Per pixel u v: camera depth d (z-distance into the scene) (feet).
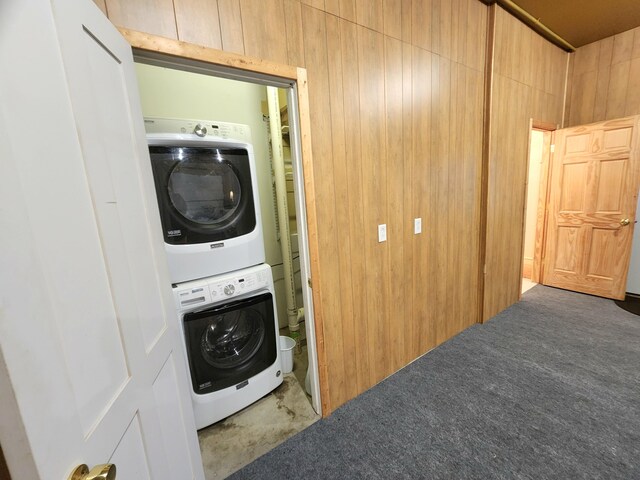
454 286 7.99
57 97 1.86
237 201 5.79
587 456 4.54
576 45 10.53
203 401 5.38
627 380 6.17
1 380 1.31
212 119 7.40
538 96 9.59
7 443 1.34
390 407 5.78
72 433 1.70
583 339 7.80
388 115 5.74
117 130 2.68
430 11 6.08
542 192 11.57
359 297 5.89
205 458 4.92
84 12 2.22
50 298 1.64
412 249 6.70
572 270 11.09
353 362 5.99
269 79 4.36
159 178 4.85
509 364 6.90
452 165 7.22
